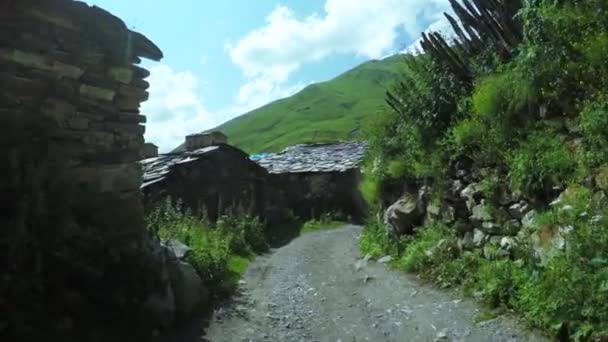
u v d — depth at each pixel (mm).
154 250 6199
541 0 6121
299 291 8070
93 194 5789
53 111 5434
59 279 4645
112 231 5668
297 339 5754
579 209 5004
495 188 6793
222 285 7691
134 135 6547
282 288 8312
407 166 9938
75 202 5434
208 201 15695
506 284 5727
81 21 5719
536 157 6008
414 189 10016
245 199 18562
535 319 4902
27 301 4289
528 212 6117
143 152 6707
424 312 6145
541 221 5539
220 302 7031
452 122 8289
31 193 4625
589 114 5141
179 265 6566
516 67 6477
